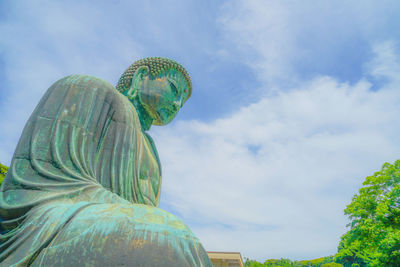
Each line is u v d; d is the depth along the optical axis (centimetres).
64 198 366
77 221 297
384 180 2777
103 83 544
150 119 749
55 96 475
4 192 384
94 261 263
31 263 280
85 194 389
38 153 411
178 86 764
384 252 2438
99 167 498
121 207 326
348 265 5116
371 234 2606
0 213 361
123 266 262
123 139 538
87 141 471
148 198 590
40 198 354
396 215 2461
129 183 521
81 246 273
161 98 721
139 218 305
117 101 557
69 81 503
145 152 633
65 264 263
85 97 496
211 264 312
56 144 426
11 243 305
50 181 388
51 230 298
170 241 289
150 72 729
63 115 457
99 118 510
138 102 714
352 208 2983
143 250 273
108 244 273
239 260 2272
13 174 392
